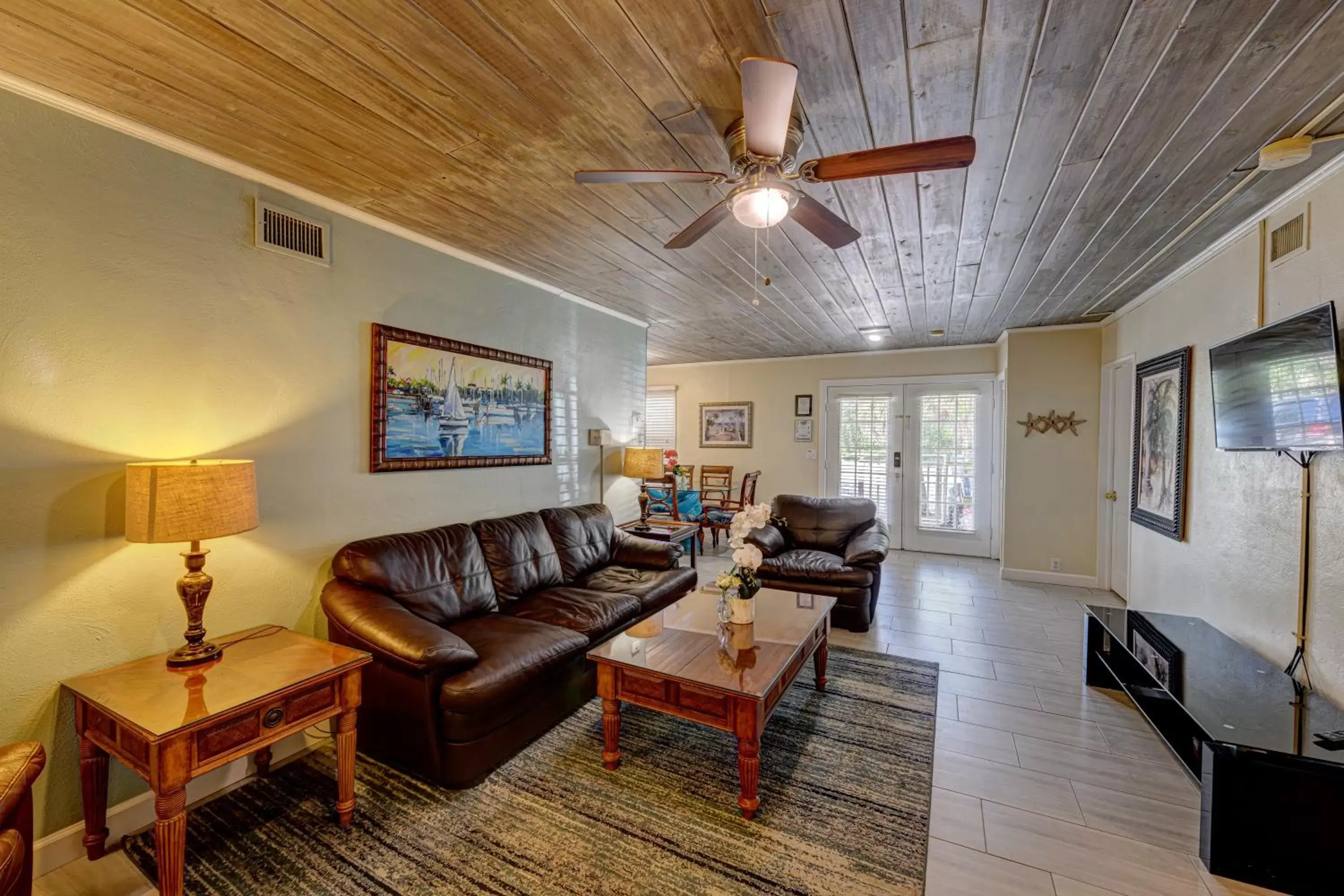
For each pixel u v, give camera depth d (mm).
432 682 2100
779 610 2930
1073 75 1571
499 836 1890
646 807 2041
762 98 1299
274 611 2357
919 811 2025
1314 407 2104
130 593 1929
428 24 1393
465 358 3227
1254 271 2607
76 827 1803
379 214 2652
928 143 1466
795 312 4617
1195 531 3217
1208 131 1854
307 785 2170
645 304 4387
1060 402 5082
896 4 1319
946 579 5297
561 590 3307
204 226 2102
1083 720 2672
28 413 1711
